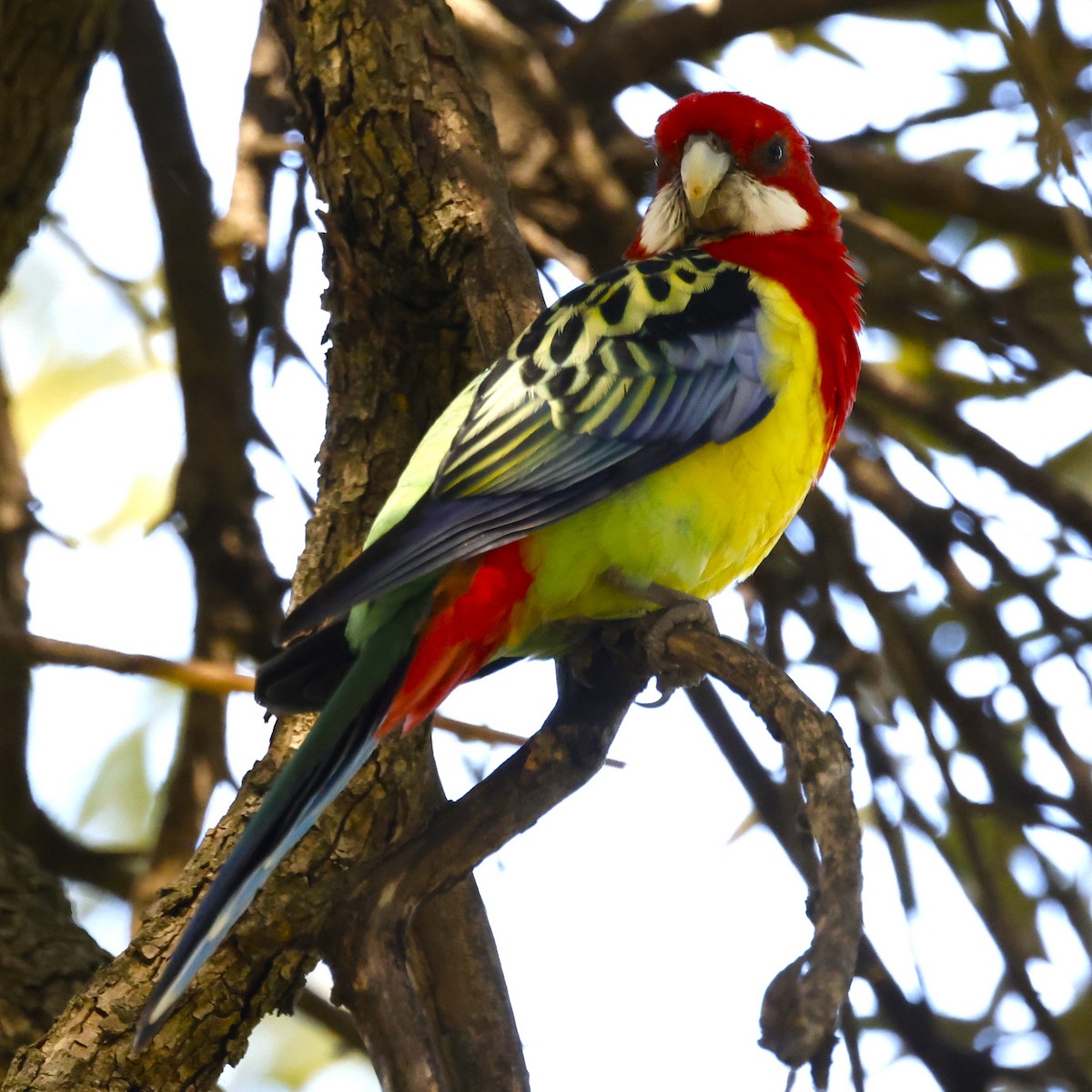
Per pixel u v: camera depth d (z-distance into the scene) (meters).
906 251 11.97
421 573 7.61
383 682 7.83
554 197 12.27
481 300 8.77
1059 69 12.55
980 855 10.66
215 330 12.33
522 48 12.12
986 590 12.51
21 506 12.61
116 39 11.92
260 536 12.31
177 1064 7.85
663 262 9.49
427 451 8.47
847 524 11.87
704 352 8.81
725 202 10.09
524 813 7.32
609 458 8.41
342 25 9.09
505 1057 8.60
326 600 7.24
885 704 11.06
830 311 9.55
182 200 12.20
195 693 11.93
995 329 12.55
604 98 13.06
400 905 7.10
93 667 9.64
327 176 9.16
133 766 14.34
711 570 9.02
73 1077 7.80
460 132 9.02
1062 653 11.57
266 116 12.62
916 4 12.46
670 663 8.16
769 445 8.87
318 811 7.31
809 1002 5.36
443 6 9.30
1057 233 12.42
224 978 7.84
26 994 9.30
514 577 8.23
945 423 11.83
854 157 12.70
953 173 12.57
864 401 12.49
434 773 8.78
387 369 9.23
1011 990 11.62
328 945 7.09
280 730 8.54
